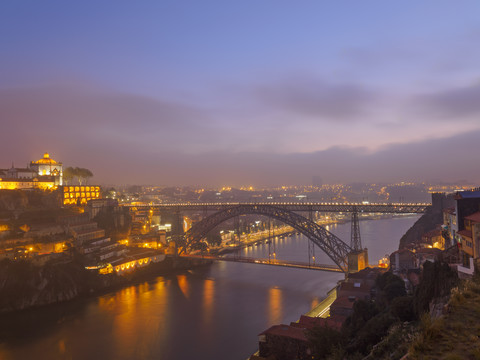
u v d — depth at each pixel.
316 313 89.19
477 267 29.48
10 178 172.38
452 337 13.66
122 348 82.00
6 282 113.56
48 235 141.75
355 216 121.94
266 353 61.38
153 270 160.25
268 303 112.06
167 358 76.69
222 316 101.62
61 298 120.81
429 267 35.91
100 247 153.12
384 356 23.69
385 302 58.69
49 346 84.00
